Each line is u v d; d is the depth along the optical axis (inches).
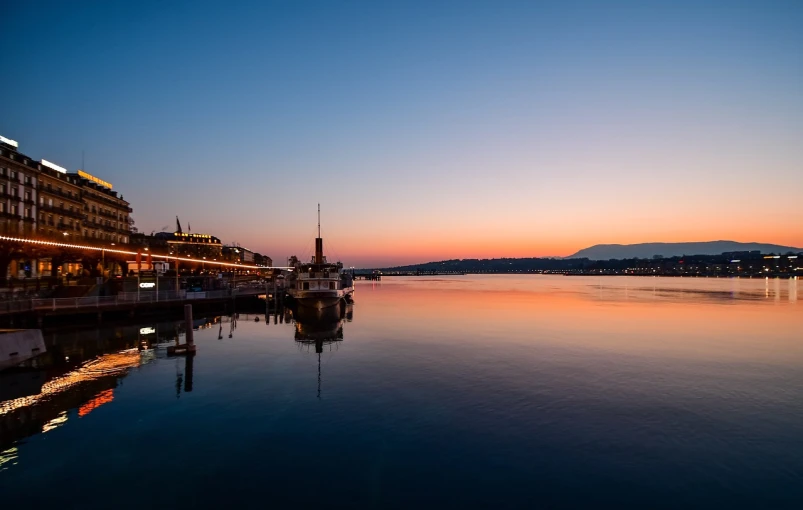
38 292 2135.8
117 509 561.6
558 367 1274.6
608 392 1031.6
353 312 2903.5
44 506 567.2
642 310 3016.7
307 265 2903.5
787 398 993.5
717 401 969.5
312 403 945.5
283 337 1804.9
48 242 2272.4
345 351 1508.4
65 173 3759.8
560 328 2097.7
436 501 580.7
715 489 611.8
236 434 781.3
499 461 685.9
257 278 6815.9
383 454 706.8
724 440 765.9
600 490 607.5
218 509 562.3
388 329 2060.8
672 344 1654.8
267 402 950.4
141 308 2263.8
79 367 1241.4
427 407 922.7
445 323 2294.5
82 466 665.6
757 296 4586.6
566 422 842.8
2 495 589.6
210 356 1408.7
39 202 3319.4
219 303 2790.4
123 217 4574.3
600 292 5590.6
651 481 630.5
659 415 881.5
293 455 702.5
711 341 1727.4
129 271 3041.3
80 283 2522.1
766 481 632.4
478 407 924.0
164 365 1277.1
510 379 1141.7
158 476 638.5
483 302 3831.2
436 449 725.9
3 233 2231.8
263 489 606.9
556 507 569.3
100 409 902.4
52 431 792.3
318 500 582.2
